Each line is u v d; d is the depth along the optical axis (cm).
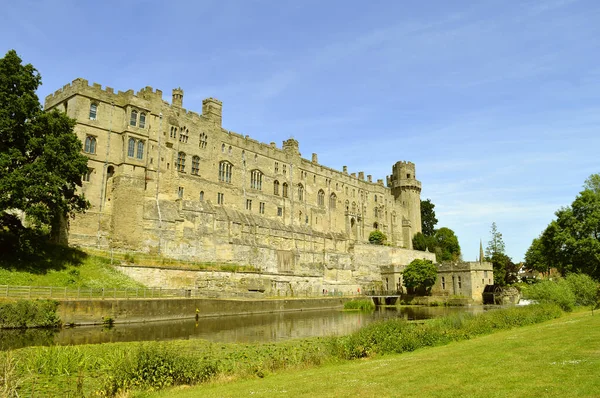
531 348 2172
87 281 5088
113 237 6538
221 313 5669
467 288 9438
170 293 5584
